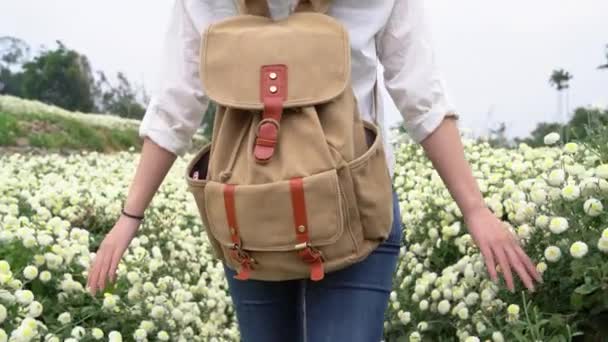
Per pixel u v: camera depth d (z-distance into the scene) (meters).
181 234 4.75
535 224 2.38
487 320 2.51
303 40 1.72
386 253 1.90
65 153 15.39
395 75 1.87
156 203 5.24
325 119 1.70
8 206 4.12
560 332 2.30
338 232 1.68
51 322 2.75
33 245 2.93
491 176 3.42
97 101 36.78
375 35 1.85
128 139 19.83
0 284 2.45
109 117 23.11
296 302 1.98
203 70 1.79
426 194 3.75
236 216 1.70
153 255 3.97
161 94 1.98
